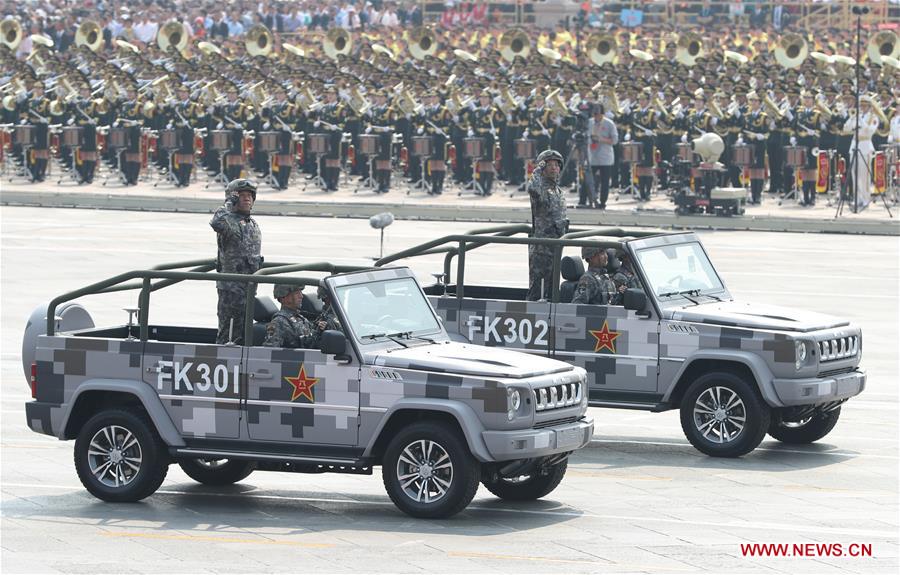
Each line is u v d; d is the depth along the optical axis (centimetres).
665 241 3984
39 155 10344
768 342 3734
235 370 3238
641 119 9300
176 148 10012
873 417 4312
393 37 13300
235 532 3088
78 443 3334
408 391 3130
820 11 15862
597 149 8969
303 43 12450
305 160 10325
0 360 5059
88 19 14212
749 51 12794
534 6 16450
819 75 9756
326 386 3183
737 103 9225
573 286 3972
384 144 9719
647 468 3688
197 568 2823
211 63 10944
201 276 3272
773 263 7356
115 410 3312
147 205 9488
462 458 3100
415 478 3159
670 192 9288
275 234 8238
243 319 3450
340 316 3194
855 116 8956
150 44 11656
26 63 11281
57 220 8931
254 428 3231
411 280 3384
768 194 9619
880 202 9412
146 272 3303
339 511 3275
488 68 10631
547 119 9525
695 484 3516
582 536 3041
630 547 2958
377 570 2800
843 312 6053
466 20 16525
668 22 16188
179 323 5603
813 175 9119
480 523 3148
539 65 10294
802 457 3816
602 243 3894
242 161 10100
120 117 10150
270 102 10006
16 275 6825
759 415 3744
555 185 4253
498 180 10025
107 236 8200
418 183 10006
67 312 3594
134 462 3316
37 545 2991
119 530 3105
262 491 3494
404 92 9831
